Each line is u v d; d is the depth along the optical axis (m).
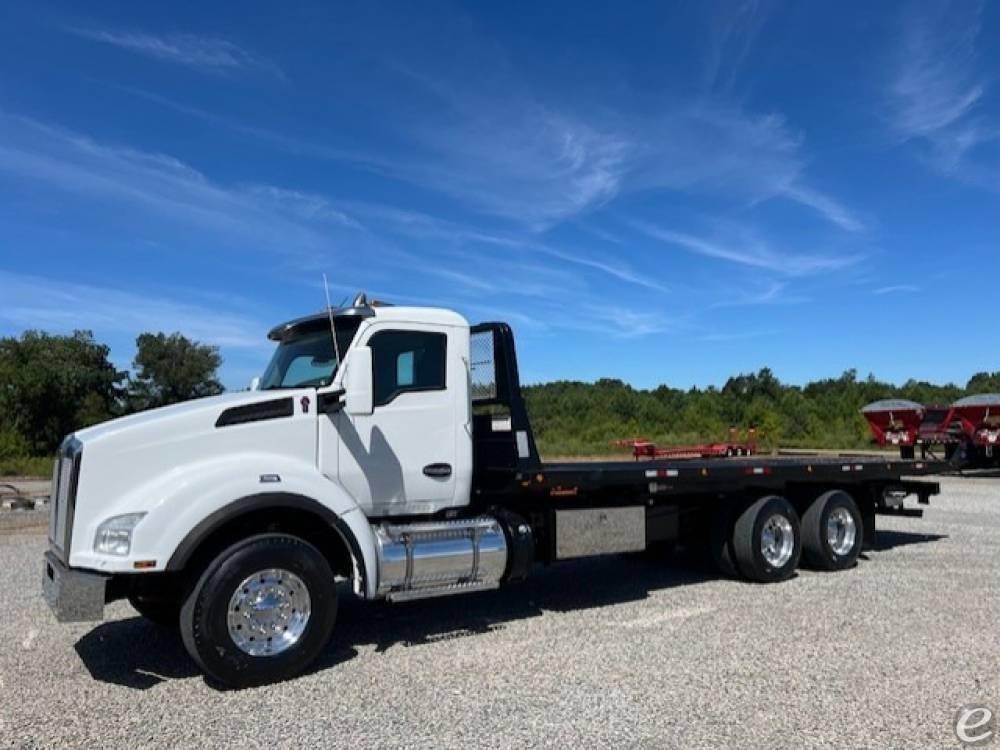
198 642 5.33
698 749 4.31
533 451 7.28
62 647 6.48
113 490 5.53
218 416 5.86
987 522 13.49
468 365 7.10
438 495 6.85
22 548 11.48
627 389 46.16
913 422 21.38
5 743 4.51
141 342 51.06
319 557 5.79
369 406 6.02
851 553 9.65
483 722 4.75
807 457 11.33
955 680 5.39
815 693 5.17
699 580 9.11
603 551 8.05
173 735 4.62
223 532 5.80
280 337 7.28
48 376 42.56
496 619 7.30
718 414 39.75
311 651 5.66
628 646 6.33
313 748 4.41
